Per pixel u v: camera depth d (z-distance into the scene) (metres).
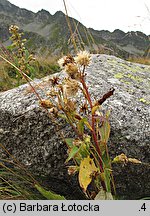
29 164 2.69
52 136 2.57
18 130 2.69
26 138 2.67
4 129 2.75
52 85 2.11
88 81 2.91
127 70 3.50
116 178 2.56
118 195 2.64
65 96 2.10
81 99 2.63
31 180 2.67
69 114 2.05
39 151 2.63
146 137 2.48
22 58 3.69
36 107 2.61
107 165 2.13
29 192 2.68
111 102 2.64
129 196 2.67
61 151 2.56
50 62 6.64
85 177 2.04
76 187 2.71
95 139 2.10
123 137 2.46
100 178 2.17
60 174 2.64
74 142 2.03
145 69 3.88
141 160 2.49
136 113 2.60
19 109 2.69
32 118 2.62
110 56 3.93
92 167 2.06
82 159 2.12
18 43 3.69
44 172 2.67
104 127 2.16
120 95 2.76
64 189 2.78
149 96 2.93
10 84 4.95
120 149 2.47
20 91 2.92
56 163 2.61
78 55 1.95
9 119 2.71
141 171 2.51
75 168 2.17
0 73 5.15
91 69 3.26
